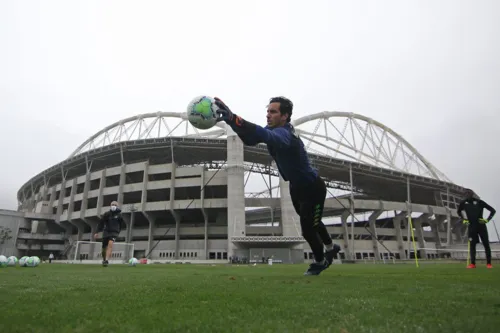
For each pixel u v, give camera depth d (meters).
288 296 2.69
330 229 65.50
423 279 4.66
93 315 1.91
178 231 59.84
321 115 80.31
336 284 3.77
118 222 14.21
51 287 3.42
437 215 75.75
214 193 65.12
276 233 59.34
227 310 2.05
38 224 75.38
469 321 1.68
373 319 1.75
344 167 65.31
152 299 2.52
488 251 10.93
